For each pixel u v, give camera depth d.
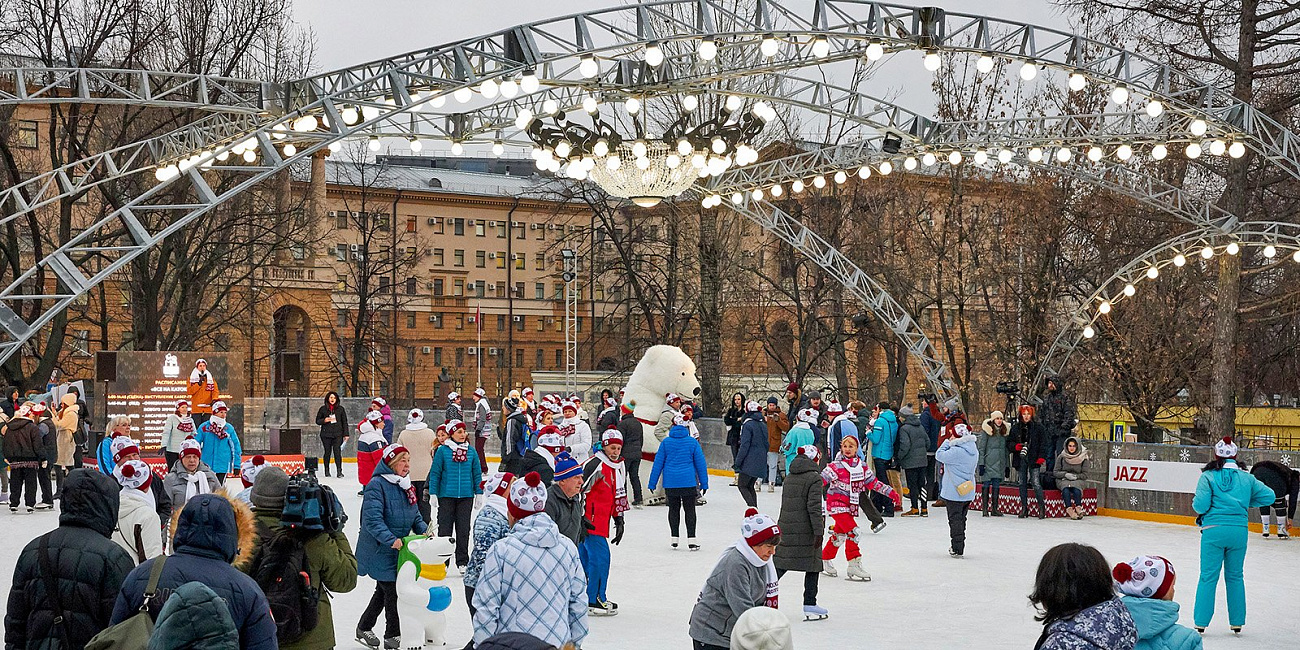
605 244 56.88
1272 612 14.23
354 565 7.82
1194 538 20.59
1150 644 6.45
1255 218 32.03
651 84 18.59
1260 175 31.92
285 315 76.50
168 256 39.81
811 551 13.20
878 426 23.45
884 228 44.22
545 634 7.52
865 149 24.80
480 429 30.59
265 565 7.33
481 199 101.88
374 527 10.80
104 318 44.81
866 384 54.47
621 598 14.62
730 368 54.75
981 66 18.11
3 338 35.91
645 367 26.81
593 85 18.03
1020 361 36.62
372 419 20.77
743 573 8.59
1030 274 36.75
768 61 18.70
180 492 13.72
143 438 29.44
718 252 40.94
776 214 30.17
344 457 37.47
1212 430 28.03
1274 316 30.00
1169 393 36.06
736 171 27.41
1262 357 39.72
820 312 53.12
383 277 80.81
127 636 5.60
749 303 50.50
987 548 19.08
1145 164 34.88
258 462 10.93
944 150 22.28
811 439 22.92
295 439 31.53
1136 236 35.97
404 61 17.00
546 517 7.79
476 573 9.38
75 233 40.53
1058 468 23.86
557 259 98.31
